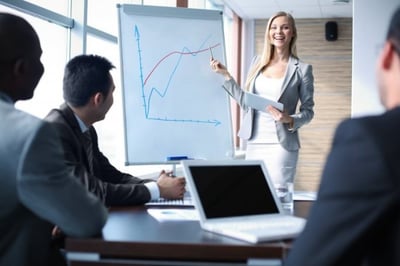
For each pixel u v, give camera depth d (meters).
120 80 2.51
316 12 6.60
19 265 1.24
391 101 0.86
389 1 3.66
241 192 1.49
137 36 2.58
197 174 1.45
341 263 0.77
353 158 0.77
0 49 1.25
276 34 3.25
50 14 2.88
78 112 1.85
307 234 0.80
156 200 1.89
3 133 1.18
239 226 1.34
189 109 2.58
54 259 1.43
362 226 0.74
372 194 0.74
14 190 1.17
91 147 2.01
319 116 6.84
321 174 0.84
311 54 6.91
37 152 1.15
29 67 1.31
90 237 1.26
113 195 1.76
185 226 1.43
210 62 2.69
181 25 2.69
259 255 1.17
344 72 6.80
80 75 1.82
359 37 3.70
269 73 3.34
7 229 1.23
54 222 1.25
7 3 2.44
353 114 3.70
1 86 1.28
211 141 2.59
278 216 1.50
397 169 0.73
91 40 3.40
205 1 5.91
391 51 0.85
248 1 6.14
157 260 1.22
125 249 1.22
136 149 2.45
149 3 4.27
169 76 2.59
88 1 3.29
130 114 2.48
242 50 7.06
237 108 6.27
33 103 2.79
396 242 0.75
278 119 2.96
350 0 5.93
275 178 3.17
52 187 1.16
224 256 1.18
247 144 3.31
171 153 2.49
